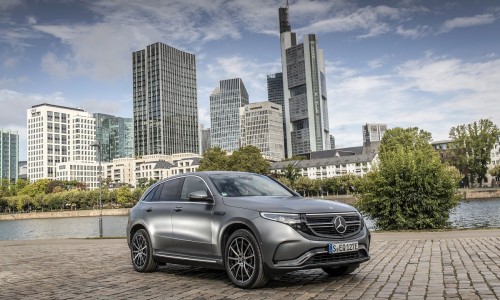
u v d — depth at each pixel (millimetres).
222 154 124875
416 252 10547
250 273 6840
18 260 12305
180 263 8164
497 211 55844
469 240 12703
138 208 9266
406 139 102562
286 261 6496
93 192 171125
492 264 8219
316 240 6488
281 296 6219
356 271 8109
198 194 7676
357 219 7031
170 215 8375
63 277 8812
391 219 20188
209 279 7898
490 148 116625
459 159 119125
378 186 20344
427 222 19172
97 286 7621
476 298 5629
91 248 15109
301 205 6863
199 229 7715
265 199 7301
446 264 8492
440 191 19391
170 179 9023
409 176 19766
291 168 155750
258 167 124812
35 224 112750
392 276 7465
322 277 7641
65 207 181000
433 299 5672
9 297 6996
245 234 6863
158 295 6648
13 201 182000
